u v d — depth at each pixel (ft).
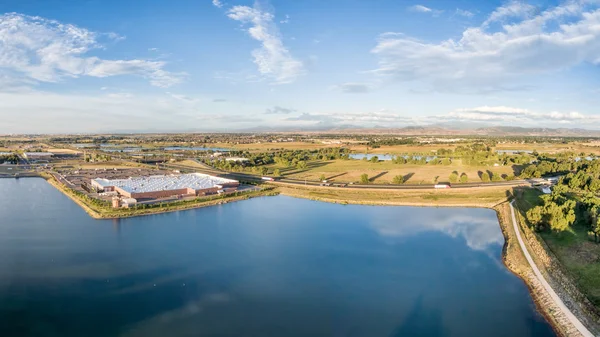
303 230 392.47
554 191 433.48
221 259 310.24
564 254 283.79
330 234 378.94
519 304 237.04
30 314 222.28
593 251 275.39
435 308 234.17
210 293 252.21
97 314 223.51
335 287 263.08
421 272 287.48
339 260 310.86
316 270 290.76
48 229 385.70
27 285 258.37
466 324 215.72
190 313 226.99
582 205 357.41
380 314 228.02
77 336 201.16
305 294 252.42
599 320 201.16
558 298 234.99
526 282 267.39
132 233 376.07
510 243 337.52
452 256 319.47
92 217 435.12
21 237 358.43
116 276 275.18
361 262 306.76
